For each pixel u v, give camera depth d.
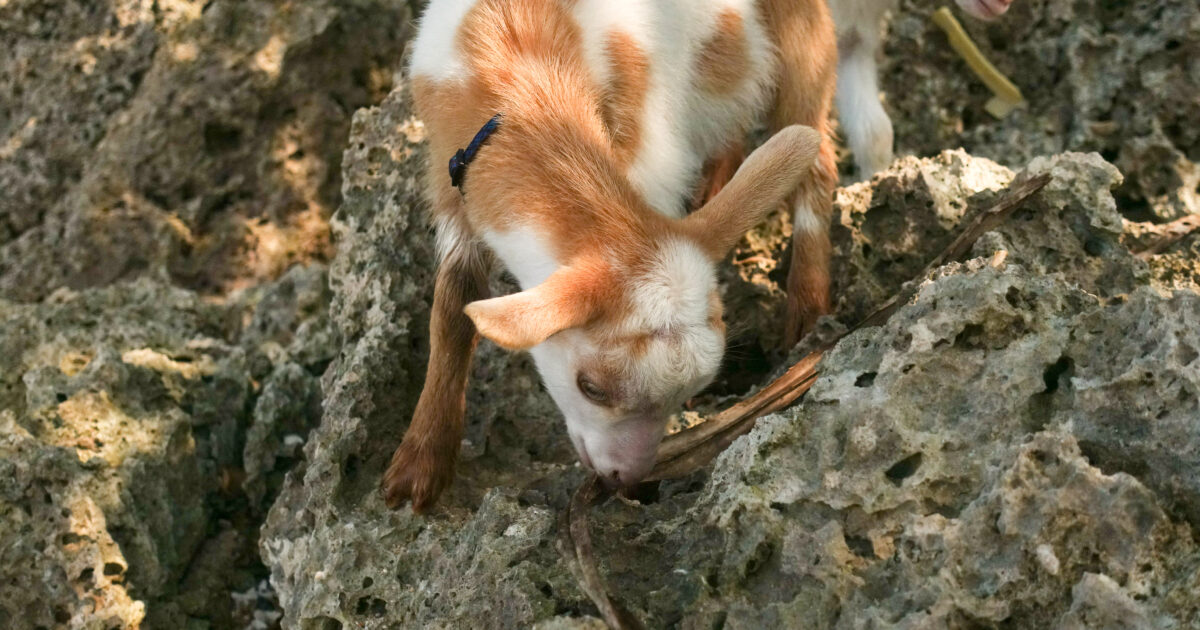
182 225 2.00
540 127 1.38
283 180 2.02
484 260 1.46
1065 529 1.21
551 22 1.42
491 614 1.29
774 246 1.65
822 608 1.23
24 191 2.04
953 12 1.86
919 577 1.22
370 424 1.50
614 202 1.34
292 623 1.43
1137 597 1.19
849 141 1.76
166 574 1.59
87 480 1.54
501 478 1.49
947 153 1.59
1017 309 1.30
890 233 1.58
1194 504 1.22
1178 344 1.25
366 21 2.00
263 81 1.97
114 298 1.81
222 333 1.85
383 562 1.40
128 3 2.03
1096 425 1.25
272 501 1.69
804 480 1.28
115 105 2.03
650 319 1.30
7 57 2.07
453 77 1.42
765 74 1.60
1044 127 1.82
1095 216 1.46
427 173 1.52
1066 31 1.83
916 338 1.30
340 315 1.60
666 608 1.27
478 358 1.56
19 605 1.50
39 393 1.62
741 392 1.59
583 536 1.30
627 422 1.33
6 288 2.00
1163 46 1.76
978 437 1.27
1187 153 1.77
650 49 1.47
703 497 1.32
